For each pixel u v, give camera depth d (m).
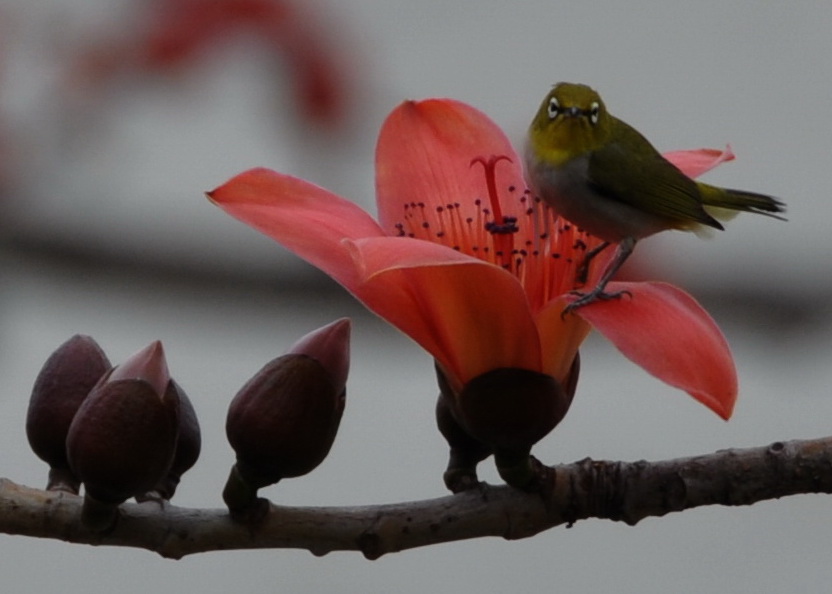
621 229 5.30
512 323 5.14
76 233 5.52
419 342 5.14
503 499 5.14
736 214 5.41
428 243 5.10
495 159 5.22
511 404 5.14
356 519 5.13
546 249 5.26
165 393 5.11
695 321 5.12
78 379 5.15
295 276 5.62
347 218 5.16
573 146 5.31
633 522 5.14
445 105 5.27
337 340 5.12
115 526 5.12
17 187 5.49
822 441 5.14
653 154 5.33
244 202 5.16
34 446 5.15
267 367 5.12
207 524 5.12
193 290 5.60
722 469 5.14
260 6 5.46
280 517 5.12
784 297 5.70
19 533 5.12
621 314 5.12
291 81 5.46
